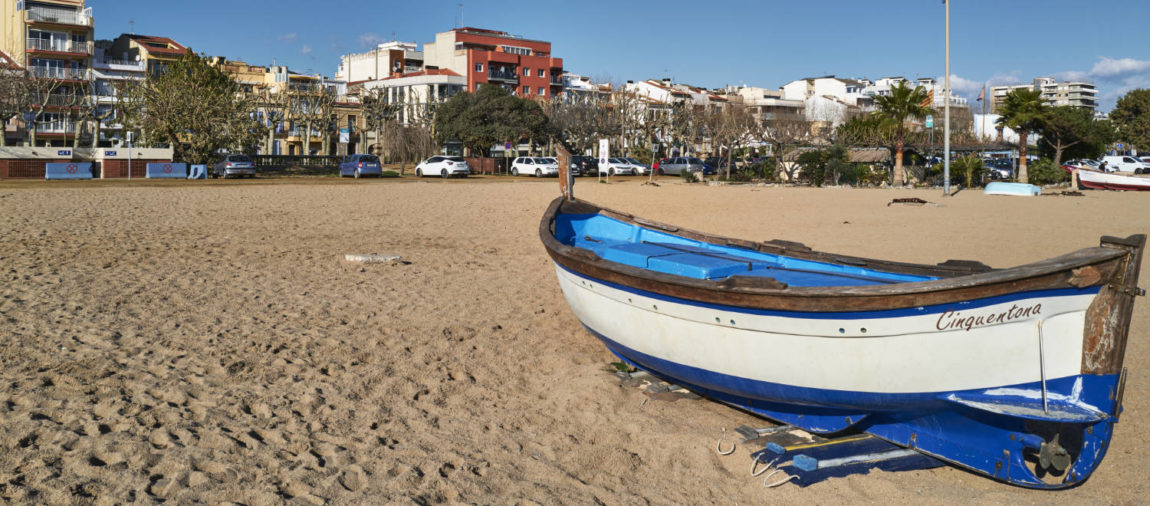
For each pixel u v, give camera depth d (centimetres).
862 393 531
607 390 711
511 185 4066
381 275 1248
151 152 4566
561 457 561
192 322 898
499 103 6750
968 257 1496
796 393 562
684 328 609
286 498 475
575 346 865
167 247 1484
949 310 480
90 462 506
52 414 588
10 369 688
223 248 1500
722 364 593
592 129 7431
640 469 549
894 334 499
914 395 518
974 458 526
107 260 1304
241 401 639
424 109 8375
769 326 544
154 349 777
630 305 655
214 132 4891
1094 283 467
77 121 6203
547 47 10269
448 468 532
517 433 606
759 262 729
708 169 5969
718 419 650
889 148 4975
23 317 878
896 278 675
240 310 969
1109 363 479
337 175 5306
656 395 695
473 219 2197
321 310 985
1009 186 3609
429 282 1201
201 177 4534
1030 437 508
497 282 1217
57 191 2984
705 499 507
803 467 516
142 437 553
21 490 462
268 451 541
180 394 643
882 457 543
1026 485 512
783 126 5531
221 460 521
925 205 2908
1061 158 6231
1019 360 490
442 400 677
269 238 1673
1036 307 475
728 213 2547
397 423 612
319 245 1585
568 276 738
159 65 7825
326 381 705
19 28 6931
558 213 905
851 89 12512
